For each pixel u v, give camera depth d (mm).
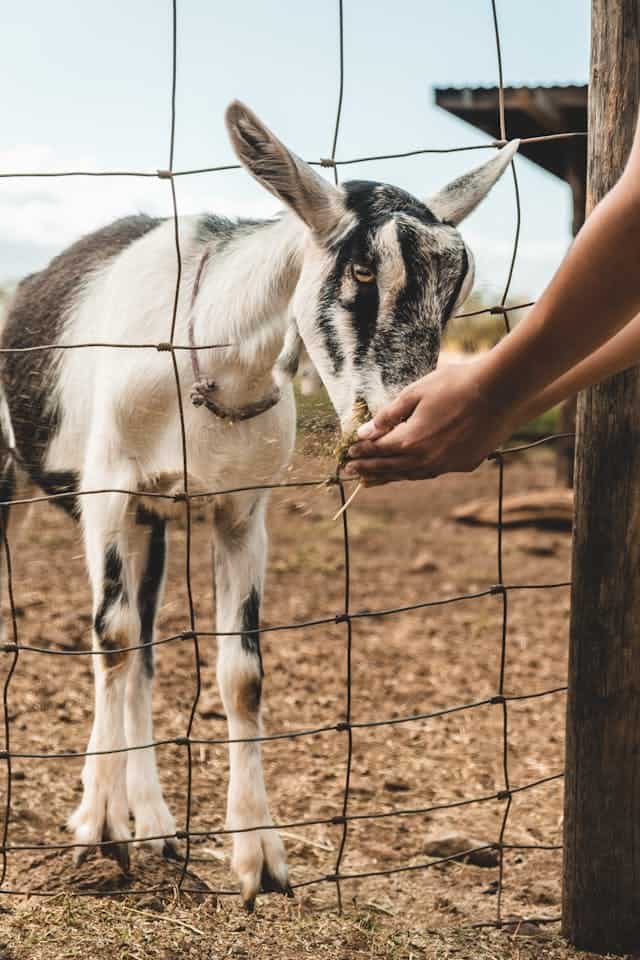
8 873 3102
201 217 3545
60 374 3877
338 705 5309
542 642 6645
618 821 2705
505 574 8664
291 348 3070
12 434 4258
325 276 2877
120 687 3330
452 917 2998
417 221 2793
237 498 3428
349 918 2896
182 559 8445
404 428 1886
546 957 2682
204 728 4859
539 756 4613
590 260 1646
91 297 3799
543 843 3637
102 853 3162
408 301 2754
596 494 2664
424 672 5945
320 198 2887
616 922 2723
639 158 1598
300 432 3018
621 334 2207
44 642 6133
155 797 3555
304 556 9094
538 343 1731
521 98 8352
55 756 2701
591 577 2686
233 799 3203
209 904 2910
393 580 8391
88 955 2539
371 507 11461
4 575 4996
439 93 8656
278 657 6117
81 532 3852
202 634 2703
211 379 3258
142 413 3338
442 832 3676
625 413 2623
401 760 4535
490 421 1860
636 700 2680
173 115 2709
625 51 2564
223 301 3244
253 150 2838
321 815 3887
